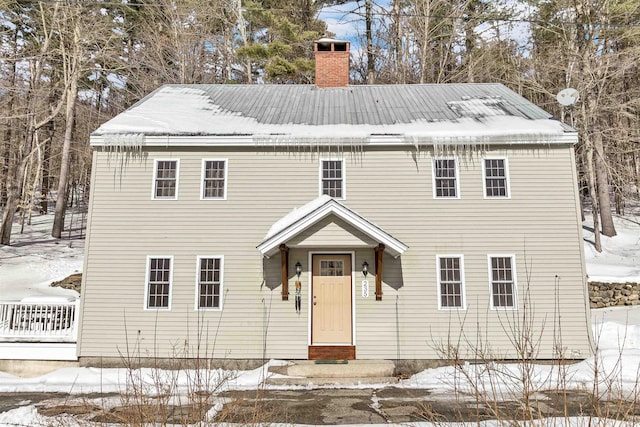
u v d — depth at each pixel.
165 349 11.58
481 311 11.65
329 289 11.97
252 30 26.59
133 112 13.58
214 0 25.06
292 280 11.93
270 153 12.58
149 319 11.74
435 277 11.86
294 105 14.71
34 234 25.17
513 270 11.80
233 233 12.18
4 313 11.74
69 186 36.91
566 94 15.10
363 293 11.84
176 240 12.14
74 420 6.88
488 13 24.20
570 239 11.91
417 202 12.24
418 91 16.00
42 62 24.22
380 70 27.52
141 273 11.97
